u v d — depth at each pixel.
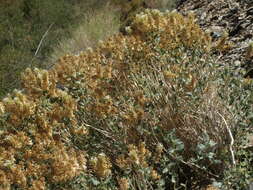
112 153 2.83
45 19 10.27
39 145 2.53
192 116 2.80
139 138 2.82
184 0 6.75
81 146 2.80
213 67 3.11
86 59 3.62
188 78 2.91
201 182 2.66
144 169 2.32
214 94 2.94
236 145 2.60
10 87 6.90
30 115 2.80
